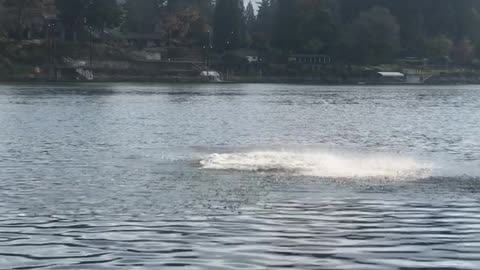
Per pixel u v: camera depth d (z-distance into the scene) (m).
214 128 60.38
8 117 71.31
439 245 18.12
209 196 25.08
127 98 118.50
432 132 58.66
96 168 33.03
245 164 33.31
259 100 119.38
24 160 36.19
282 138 51.78
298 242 18.28
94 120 68.75
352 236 19.05
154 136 51.66
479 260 16.70
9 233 19.17
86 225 20.17
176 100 114.12
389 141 50.28
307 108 97.38
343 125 66.69
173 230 19.58
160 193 25.70
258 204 23.56
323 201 24.16
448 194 25.72
